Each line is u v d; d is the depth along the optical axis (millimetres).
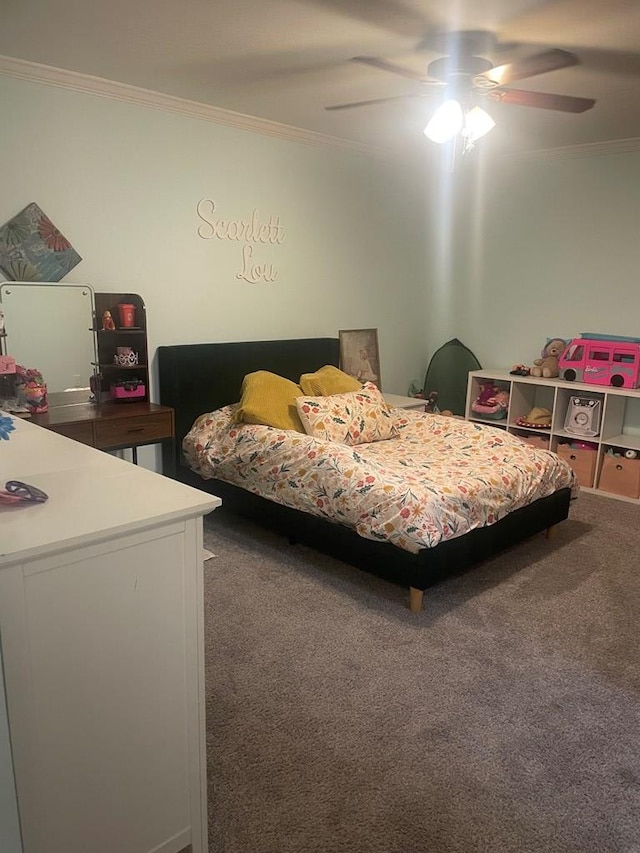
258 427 3516
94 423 3260
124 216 3574
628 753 1991
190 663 1521
